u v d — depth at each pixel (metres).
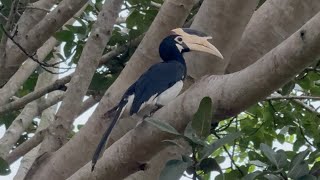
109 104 7.04
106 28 7.64
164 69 7.14
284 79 5.01
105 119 6.83
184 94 5.57
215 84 5.40
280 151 5.52
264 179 5.39
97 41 7.57
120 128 6.80
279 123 10.12
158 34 7.38
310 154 7.10
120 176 5.98
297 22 7.05
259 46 7.09
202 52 7.08
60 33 8.69
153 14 9.38
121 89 7.19
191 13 9.44
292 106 10.20
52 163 6.83
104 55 9.05
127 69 7.36
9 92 8.67
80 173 6.08
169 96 7.02
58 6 8.41
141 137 5.68
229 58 7.00
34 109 9.17
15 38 8.55
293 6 7.04
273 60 4.98
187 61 7.21
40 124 9.71
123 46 9.06
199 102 5.44
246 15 6.70
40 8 8.69
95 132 6.82
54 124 7.30
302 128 10.14
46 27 8.38
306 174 5.19
